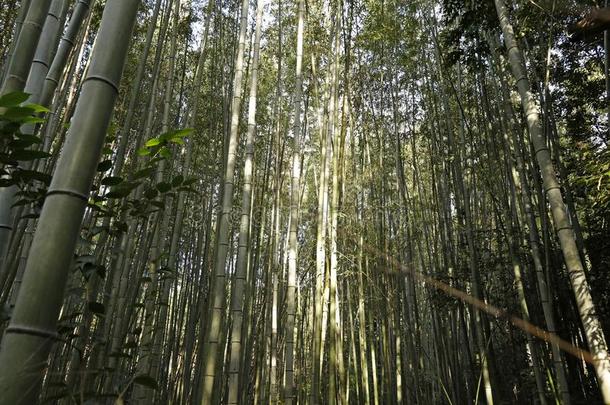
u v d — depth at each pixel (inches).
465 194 274.1
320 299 234.4
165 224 227.8
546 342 225.3
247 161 193.6
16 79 65.8
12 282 119.3
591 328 126.7
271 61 373.4
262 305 359.9
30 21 69.1
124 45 53.5
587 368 234.7
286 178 424.8
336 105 274.2
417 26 328.5
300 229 394.3
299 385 376.8
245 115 351.3
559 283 236.7
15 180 59.3
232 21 323.0
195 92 273.7
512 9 220.5
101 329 80.4
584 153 180.2
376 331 378.3
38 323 42.2
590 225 255.4
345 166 293.6
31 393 40.6
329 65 295.3
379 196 337.4
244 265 178.4
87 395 62.1
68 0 113.7
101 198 71.2
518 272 227.3
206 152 346.9
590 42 246.7
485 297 277.1
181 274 359.3
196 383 281.3
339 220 284.2
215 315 161.6
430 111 335.0
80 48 210.7
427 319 358.3
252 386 374.0
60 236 45.0
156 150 68.6
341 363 250.4
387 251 312.5
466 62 254.8
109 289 131.3
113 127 76.7
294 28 354.0
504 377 277.0
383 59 354.0
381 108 351.3
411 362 321.1
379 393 403.9
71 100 203.8
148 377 64.4
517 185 259.6
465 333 267.3
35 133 81.4
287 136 398.3
